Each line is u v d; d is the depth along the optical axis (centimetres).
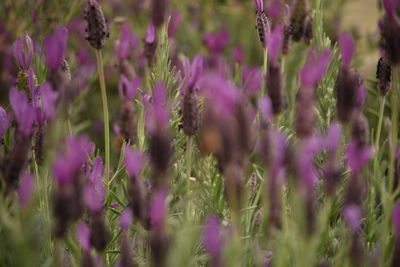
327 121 124
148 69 134
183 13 233
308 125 103
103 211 115
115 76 196
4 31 171
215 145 100
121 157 123
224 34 176
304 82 103
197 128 112
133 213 107
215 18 251
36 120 112
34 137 113
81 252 114
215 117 100
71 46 204
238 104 100
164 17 125
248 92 112
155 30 132
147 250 115
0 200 107
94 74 181
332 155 104
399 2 109
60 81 108
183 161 124
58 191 100
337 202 119
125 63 146
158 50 128
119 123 128
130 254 108
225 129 100
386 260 110
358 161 105
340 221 120
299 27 132
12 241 108
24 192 105
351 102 108
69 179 100
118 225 121
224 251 104
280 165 104
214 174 121
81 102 158
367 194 119
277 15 137
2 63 163
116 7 225
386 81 119
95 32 119
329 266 114
